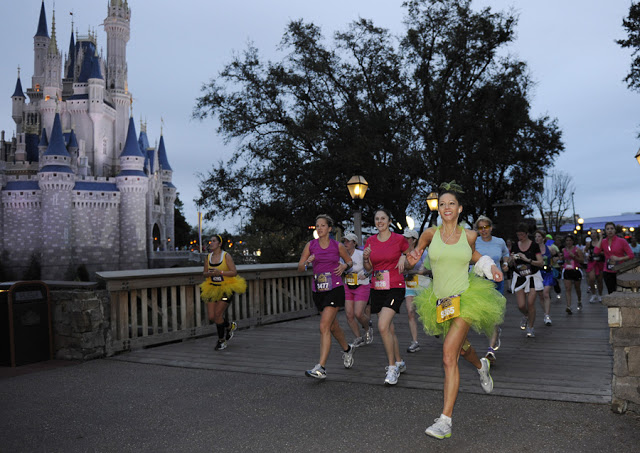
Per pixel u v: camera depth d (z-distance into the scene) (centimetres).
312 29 2470
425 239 433
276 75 2442
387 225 578
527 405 455
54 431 430
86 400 529
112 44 13175
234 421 444
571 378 543
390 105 2423
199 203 2473
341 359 705
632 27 2375
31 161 11269
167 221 13600
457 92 2503
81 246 10062
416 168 2284
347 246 780
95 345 760
